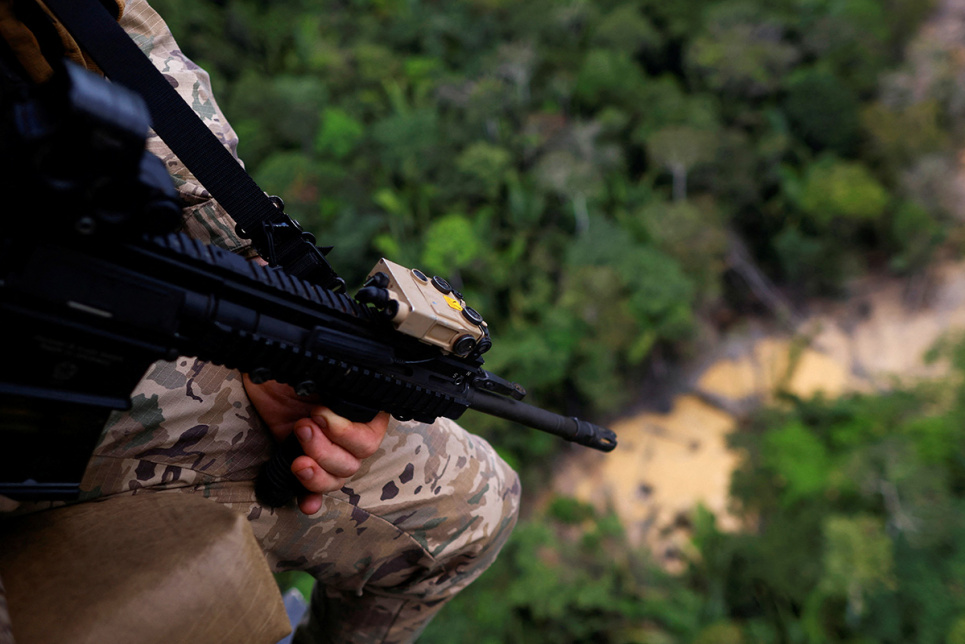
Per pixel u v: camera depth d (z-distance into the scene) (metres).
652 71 46.19
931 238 35.50
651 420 33.75
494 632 26.36
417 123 37.31
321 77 41.78
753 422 32.53
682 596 27.02
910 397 30.97
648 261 33.03
